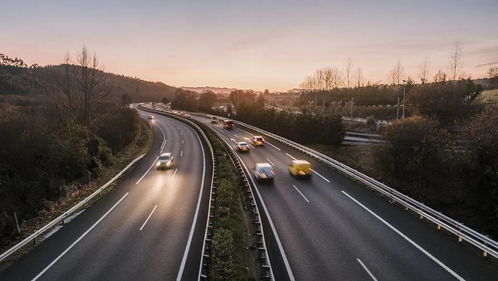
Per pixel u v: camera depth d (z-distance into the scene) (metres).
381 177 27.59
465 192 21.39
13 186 22.33
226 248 14.66
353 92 95.12
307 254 15.32
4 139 24.75
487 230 18.78
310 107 90.75
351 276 13.41
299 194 23.91
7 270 14.39
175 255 15.46
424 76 61.72
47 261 15.06
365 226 18.12
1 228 18.27
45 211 21.31
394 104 74.25
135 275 13.81
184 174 31.23
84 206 22.52
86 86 42.00
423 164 24.12
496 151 19.02
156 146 48.47
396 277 13.21
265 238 17.05
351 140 44.12
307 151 38.66
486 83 90.62
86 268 14.39
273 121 58.75
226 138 54.22
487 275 13.12
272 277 12.86
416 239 16.41
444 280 12.88
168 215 20.59
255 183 27.11
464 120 33.75
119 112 56.09
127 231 18.25
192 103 115.88
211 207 21.20
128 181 29.02
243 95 121.06
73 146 30.31
